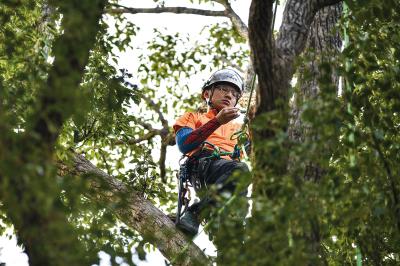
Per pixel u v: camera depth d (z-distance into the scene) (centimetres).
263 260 636
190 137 945
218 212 673
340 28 813
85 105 601
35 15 1006
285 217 636
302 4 796
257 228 642
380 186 725
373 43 807
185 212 952
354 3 787
